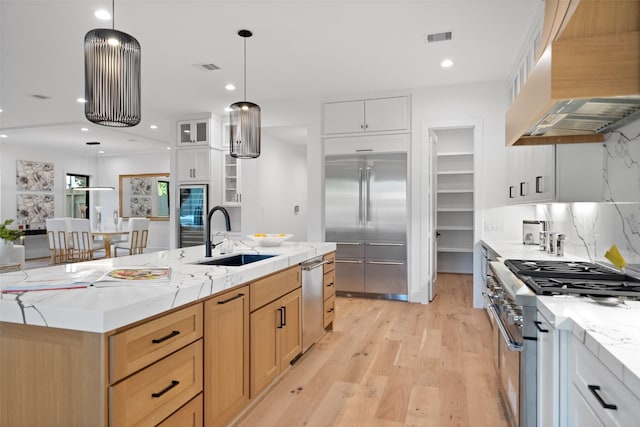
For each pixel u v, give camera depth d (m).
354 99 5.16
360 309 4.57
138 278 1.76
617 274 2.03
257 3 2.90
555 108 1.75
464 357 3.10
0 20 3.13
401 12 3.03
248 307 2.20
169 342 1.57
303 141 7.01
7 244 5.14
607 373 1.04
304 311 3.03
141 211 9.89
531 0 2.88
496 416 2.22
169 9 2.97
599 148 2.35
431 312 4.44
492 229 4.55
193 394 1.72
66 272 1.99
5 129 7.05
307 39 3.50
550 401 1.45
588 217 2.61
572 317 1.34
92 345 1.30
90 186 10.29
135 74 2.26
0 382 1.44
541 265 2.39
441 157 7.02
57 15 3.05
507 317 2.01
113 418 1.30
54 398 1.36
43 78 4.45
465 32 3.38
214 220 6.01
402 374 2.78
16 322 1.38
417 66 4.15
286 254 2.83
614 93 1.32
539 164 2.86
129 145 8.83
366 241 5.11
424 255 4.88
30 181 8.98
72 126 6.79
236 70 4.26
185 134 6.17
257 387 2.29
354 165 5.16
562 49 1.35
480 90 4.64
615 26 1.31
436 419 2.19
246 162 5.97
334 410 2.29
